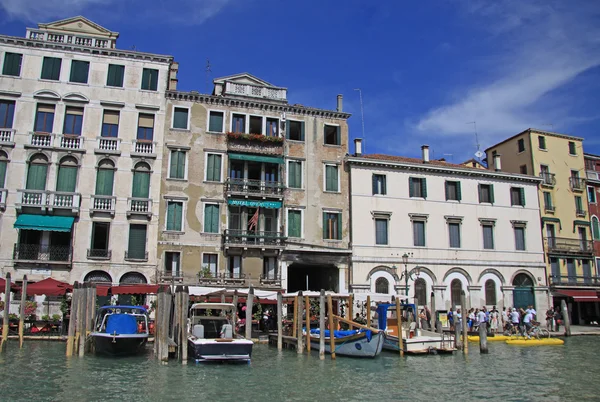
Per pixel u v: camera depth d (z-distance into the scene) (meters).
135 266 27.34
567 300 37.28
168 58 29.88
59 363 17.00
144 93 29.33
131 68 29.41
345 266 30.88
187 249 28.34
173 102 29.75
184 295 17.73
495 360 19.89
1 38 27.72
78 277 26.52
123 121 28.69
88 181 27.56
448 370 17.67
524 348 23.67
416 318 23.47
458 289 32.88
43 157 27.38
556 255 36.19
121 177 28.05
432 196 33.34
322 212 31.22
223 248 28.83
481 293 33.28
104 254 27.06
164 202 28.42
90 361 17.53
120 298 26.86
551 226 36.91
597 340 27.44
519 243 35.06
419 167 33.09
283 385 14.90
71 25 30.52
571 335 29.80
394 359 19.73
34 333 23.38
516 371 17.62
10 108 27.59
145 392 13.63
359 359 19.45
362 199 31.89
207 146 29.83
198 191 29.14
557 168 38.44
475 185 34.66
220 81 32.12
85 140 27.89
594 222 39.00
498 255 34.16
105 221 27.42
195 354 17.66
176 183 28.81
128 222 27.67
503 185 35.38
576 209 38.16
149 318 24.88
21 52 28.08
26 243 26.47
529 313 27.20
